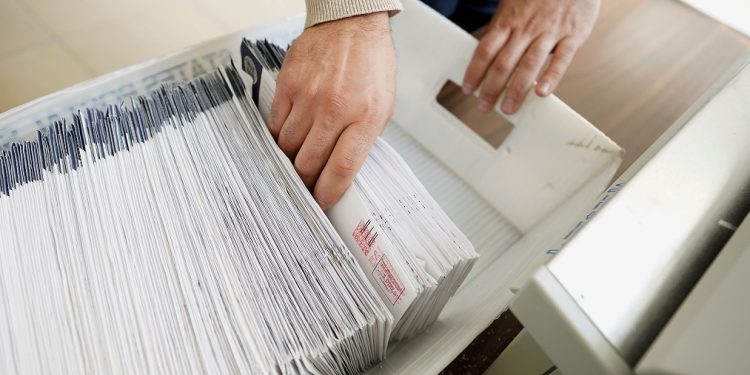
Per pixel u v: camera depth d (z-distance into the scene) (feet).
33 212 1.30
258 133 1.59
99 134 1.46
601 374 0.75
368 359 1.42
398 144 2.44
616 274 0.82
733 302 0.76
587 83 2.94
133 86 1.77
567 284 0.79
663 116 2.83
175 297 1.22
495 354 1.93
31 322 1.13
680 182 0.96
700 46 3.34
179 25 3.32
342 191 1.47
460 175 2.33
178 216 1.36
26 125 1.57
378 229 1.33
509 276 1.58
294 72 1.52
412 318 1.43
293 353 1.15
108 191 1.36
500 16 2.15
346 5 1.62
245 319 1.20
